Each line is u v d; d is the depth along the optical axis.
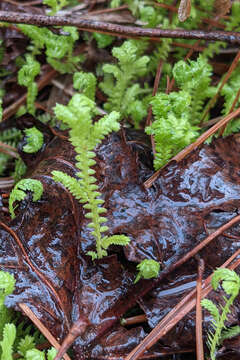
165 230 0.17
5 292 0.16
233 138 0.19
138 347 0.16
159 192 0.18
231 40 0.20
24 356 0.16
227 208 0.18
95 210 0.16
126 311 0.17
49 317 0.16
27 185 0.17
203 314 0.16
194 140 0.19
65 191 0.17
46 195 0.18
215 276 0.16
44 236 0.17
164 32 0.20
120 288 0.17
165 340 0.16
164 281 0.17
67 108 0.15
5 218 0.18
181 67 0.20
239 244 0.17
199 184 0.18
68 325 0.16
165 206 0.18
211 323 0.16
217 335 0.16
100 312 0.17
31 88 0.21
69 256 0.17
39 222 0.17
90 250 0.17
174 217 0.17
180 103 0.19
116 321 0.17
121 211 0.17
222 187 0.18
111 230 0.17
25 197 0.18
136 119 0.21
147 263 0.16
